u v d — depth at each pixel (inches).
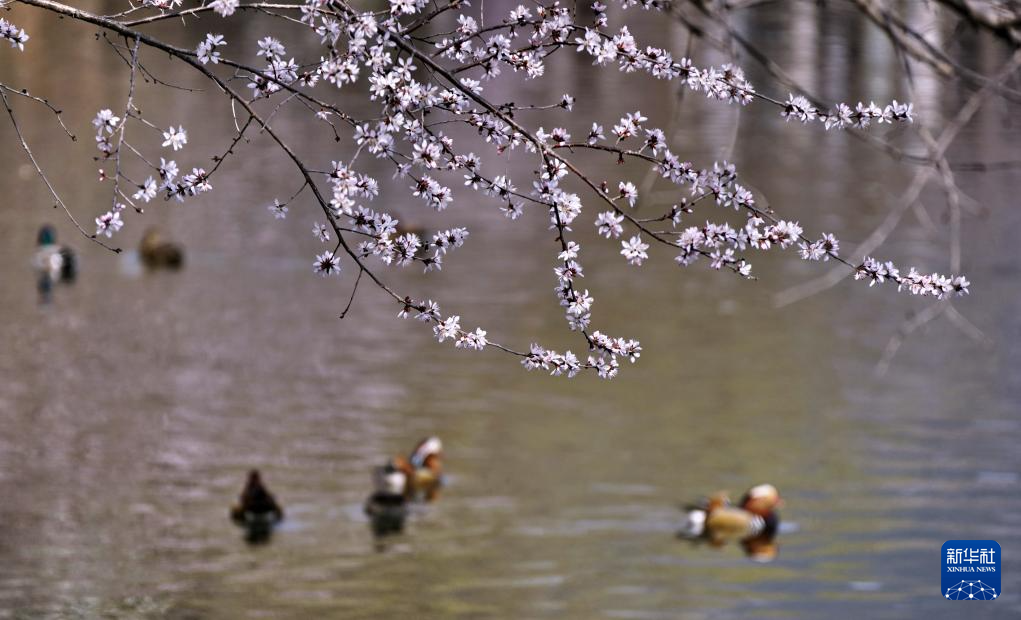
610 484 821.9
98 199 1672.0
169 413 956.0
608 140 1892.2
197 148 1892.2
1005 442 888.3
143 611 644.7
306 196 1694.1
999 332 1173.1
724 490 812.0
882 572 692.7
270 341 1150.3
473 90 246.2
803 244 245.3
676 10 291.4
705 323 1221.1
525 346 1137.4
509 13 242.8
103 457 858.8
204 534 745.0
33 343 1131.9
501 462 866.8
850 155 1951.3
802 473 839.7
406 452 881.5
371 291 1326.3
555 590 673.0
